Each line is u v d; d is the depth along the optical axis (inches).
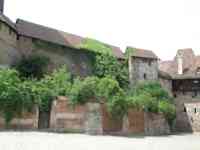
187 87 1856.5
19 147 597.9
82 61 1553.9
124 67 1704.0
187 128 1796.3
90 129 1058.7
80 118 1067.3
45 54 1416.1
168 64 2127.2
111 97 1137.4
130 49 1765.5
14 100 984.9
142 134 1240.2
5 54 1240.8
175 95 1878.7
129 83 1659.7
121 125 1154.0
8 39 1268.5
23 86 1042.1
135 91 1507.1
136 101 1248.8
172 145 870.4
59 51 1473.9
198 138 1259.2
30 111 1028.5
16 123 988.6
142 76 1713.8
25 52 1357.0
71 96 1085.1
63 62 1475.1
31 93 1051.3
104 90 1143.6
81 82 1184.8
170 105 1512.1
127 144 812.0
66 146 668.1
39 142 706.8
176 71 1995.6
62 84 1187.3
